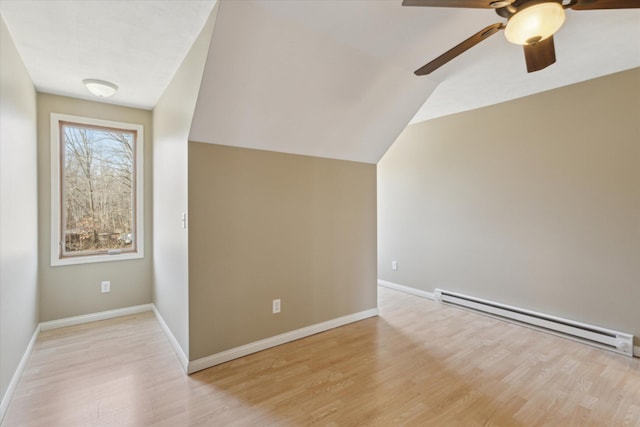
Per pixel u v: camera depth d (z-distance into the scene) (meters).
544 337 2.93
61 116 3.12
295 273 2.88
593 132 2.81
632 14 1.89
